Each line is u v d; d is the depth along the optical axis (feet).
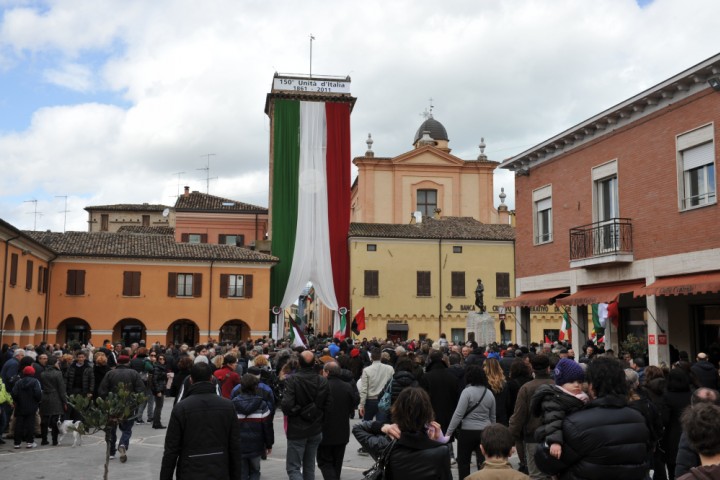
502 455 16.37
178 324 152.35
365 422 20.07
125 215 252.21
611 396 17.84
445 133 226.99
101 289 143.13
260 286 150.82
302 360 32.63
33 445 50.03
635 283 70.90
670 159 65.51
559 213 84.38
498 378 36.37
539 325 154.71
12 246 108.58
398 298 153.48
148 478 39.34
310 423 31.94
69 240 146.72
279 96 163.02
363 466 42.14
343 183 161.38
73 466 42.88
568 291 82.53
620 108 70.38
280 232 157.38
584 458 17.48
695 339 71.72
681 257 63.77
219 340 149.69
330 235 158.10
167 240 155.84
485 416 31.91
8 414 53.16
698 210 62.03
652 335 66.59
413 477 17.34
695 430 13.41
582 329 82.02
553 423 18.30
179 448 22.89
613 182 75.31
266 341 105.40
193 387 23.61
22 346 123.44
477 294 116.67
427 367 37.11
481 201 191.62
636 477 17.46
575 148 81.05
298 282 155.02
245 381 32.86
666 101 66.08
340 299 155.63
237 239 192.75
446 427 35.73
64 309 140.67
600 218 77.20
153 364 61.87
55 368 52.06
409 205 188.75
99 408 30.22
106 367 57.67
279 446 50.55
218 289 148.56
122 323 148.97
